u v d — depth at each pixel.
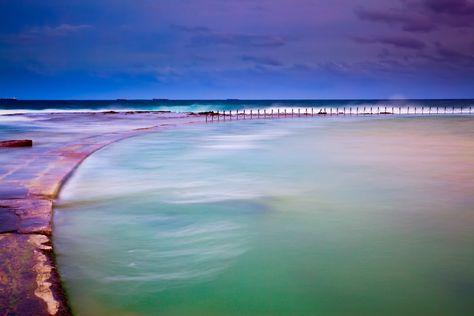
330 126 34.06
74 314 3.50
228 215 6.61
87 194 8.09
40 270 3.85
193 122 40.03
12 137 21.48
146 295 3.87
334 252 4.99
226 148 17.08
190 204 7.36
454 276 4.31
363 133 26.27
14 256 4.21
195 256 4.83
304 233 5.71
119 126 33.59
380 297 3.87
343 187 8.95
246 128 31.23
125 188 8.72
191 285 4.08
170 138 21.89
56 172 9.70
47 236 5.03
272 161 13.15
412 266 4.58
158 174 10.55
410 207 7.18
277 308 3.66
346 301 3.79
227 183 9.38
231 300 3.79
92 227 5.91
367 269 4.48
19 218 5.71
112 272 4.34
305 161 13.18
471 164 12.47
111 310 3.58
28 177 8.95
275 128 31.45
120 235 5.55
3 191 7.54
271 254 4.91
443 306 3.70
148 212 6.76
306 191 8.52
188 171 11.09
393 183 9.41
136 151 15.63
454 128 31.03
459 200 7.70
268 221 6.29
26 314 3.03
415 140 21.22
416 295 3.90
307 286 4.09
